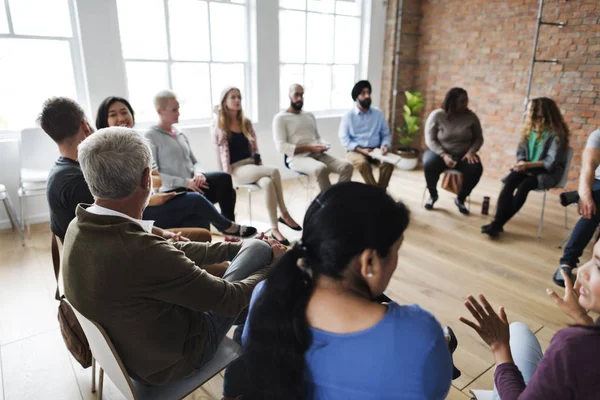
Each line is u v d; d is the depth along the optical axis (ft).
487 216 12.43
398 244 2.23
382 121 13.85
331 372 2.17
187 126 13.85
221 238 9.81
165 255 3.40
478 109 16.56
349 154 13.50
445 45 17.22
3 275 8.62
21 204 10.54
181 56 13.47
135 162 3.56
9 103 10.97
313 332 2.17
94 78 11.62
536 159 10.50
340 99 18.24
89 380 5.82
